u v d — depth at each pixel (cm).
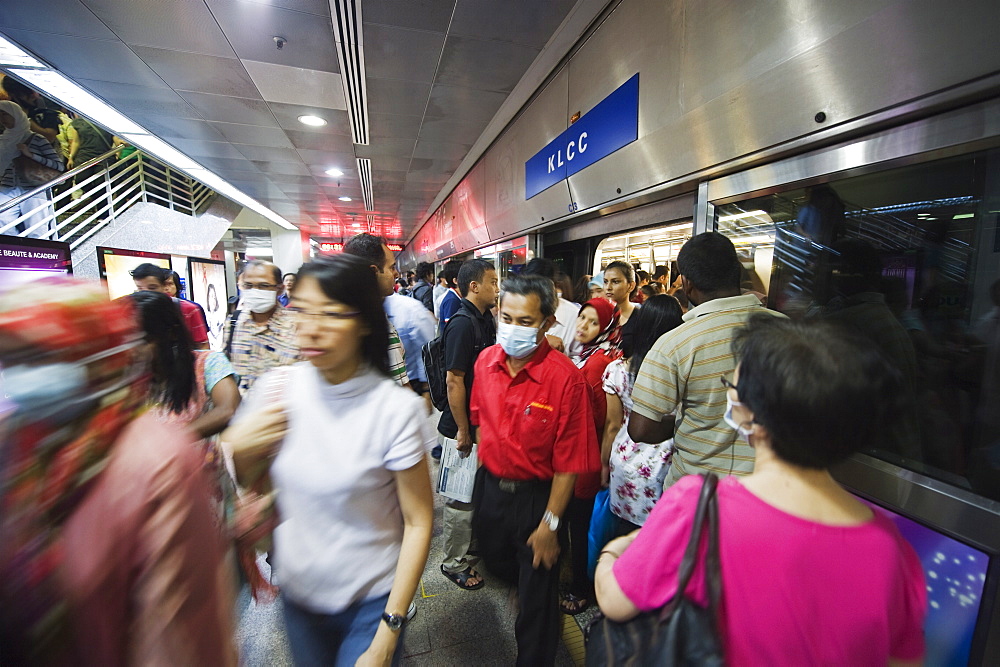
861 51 121
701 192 192
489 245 572
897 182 120
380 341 92
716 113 178
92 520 49
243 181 760
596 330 196
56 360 48
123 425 55
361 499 89
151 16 278
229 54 326
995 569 92
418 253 1574
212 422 138
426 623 174
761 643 51
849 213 133
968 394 104
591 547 179
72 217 550
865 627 51
